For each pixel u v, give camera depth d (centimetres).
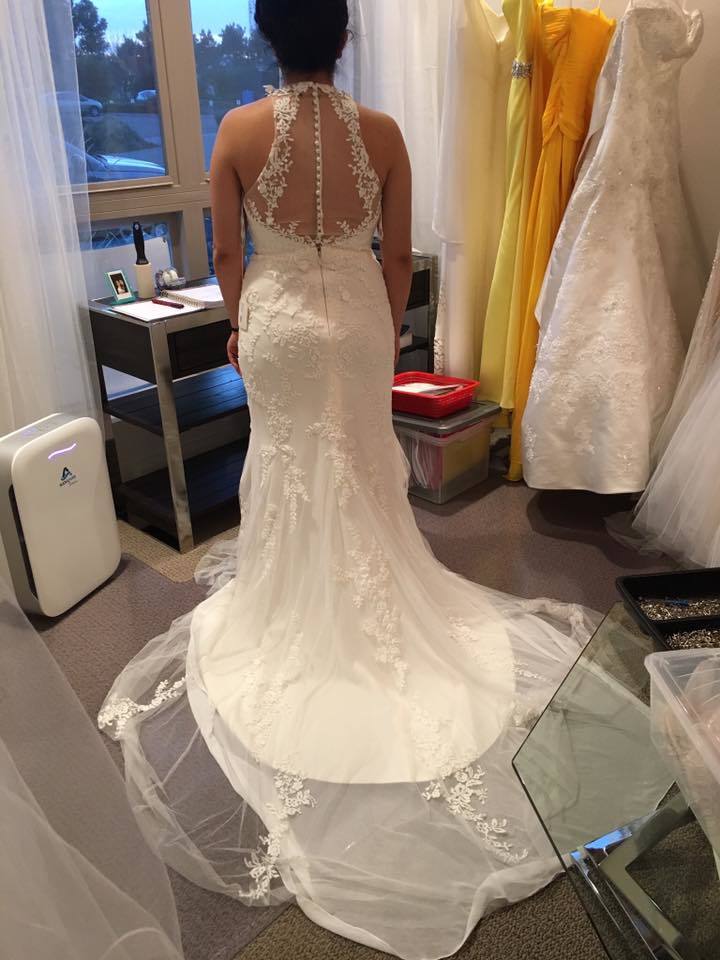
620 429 237
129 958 102
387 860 142
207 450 317
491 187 278
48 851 94
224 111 292
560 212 259
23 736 104
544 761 121
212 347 244
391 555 182
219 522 275
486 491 295
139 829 121
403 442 284
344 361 167
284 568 184
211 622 203
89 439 223
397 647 178
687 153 254
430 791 154
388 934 129
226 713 174
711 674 101
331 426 171
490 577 238
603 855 110
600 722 122
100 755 114
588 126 252
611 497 286
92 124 254
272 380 170
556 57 242
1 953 83
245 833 150
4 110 209
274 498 181
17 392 233
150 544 262
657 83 223
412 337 341
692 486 226
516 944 128
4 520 205
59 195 229
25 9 206
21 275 223
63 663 201
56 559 215
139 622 218
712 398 220
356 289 166
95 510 228
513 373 283
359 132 155
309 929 132
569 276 241
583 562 245
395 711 170
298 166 153
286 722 168
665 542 241
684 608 153
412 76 299
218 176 159
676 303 258
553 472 254
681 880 104
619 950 104
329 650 178
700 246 262
